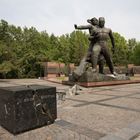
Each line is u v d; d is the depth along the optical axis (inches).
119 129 212.2
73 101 390.3
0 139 187.2
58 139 185.9
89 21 796.0
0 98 225.9
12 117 199.6
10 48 1098.1
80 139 185.3
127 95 478.3
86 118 257.8
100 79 741.3
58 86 713.6
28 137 191.6
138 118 257.6
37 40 1831.9
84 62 759.1
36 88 221.0
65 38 2469.2
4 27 1143.0
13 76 1505.9
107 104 355.6
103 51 786.2
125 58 2514.8
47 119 227.1
